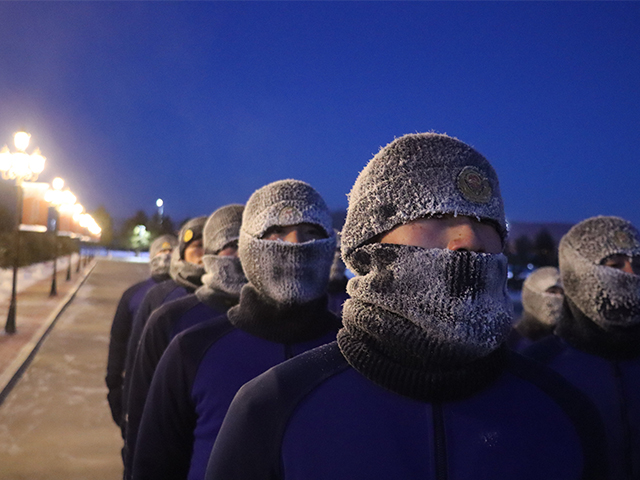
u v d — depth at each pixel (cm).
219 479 126
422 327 113
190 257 455
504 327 114
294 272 236
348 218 127
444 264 111
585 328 253
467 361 116
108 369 462
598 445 125
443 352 113
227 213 340
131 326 489
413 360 119
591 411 129
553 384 131
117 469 521
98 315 1653
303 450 118
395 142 125
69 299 1984
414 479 114
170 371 225
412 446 117
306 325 241
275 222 242
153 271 670
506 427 119
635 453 229
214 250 333
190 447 227
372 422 119
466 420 119
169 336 289
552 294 449
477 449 116
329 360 132
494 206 118
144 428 224
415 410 120
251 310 239
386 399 122
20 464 521
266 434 122
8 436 596
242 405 128
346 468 115
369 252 119
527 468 115
